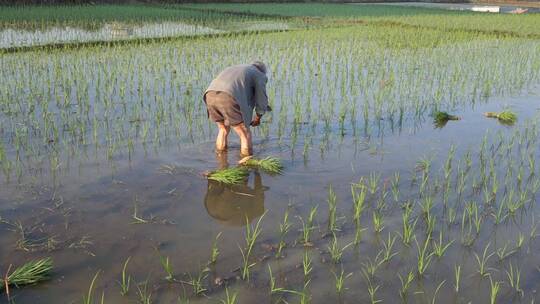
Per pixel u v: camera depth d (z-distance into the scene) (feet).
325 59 38.42
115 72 31.68
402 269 12.20
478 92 30.30
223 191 16.30
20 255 12.27
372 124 23.57
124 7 80.38
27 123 21.93
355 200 15.75
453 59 39.60
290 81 30.94
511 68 36.81
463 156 19.79
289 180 17.26
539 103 28.22
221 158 18.99
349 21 70.18
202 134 21.44
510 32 58.03
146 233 13.53
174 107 24.89
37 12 66.18
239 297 11.00
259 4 99.50
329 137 21.68
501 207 14.76
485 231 13.99
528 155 19.90
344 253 12.85
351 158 19.39
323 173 17.90
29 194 15.52
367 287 11.49
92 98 26.07
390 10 92.68
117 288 11.18
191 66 34.37
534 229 13.80
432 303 10.97
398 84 31.14
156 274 11.73
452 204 15.64
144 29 55.36
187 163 18.43
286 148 20.24
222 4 96.84
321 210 15.12
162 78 30.48
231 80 17.79
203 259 12.41
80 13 67.36
